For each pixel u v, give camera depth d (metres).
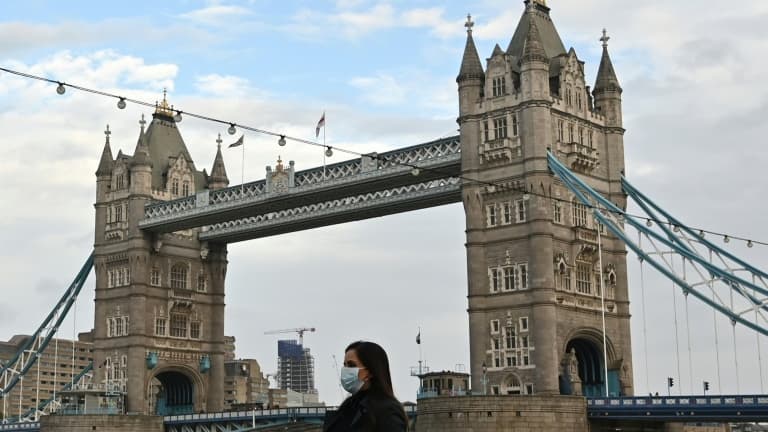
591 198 100.94
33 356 145.88
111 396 126.81
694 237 92.19
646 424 95.31
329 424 11.00
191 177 140.12
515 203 97.06
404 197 108.62
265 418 115.00
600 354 100.25
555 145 98.00
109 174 137.62
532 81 97.00
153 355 130.38
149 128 140.88
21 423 136.88
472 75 101.12
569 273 97.38
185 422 122.38
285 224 123.88
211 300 139.00
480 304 97.81
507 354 95.56
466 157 100.38
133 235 131.88
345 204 115.06
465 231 100.06
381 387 11.02
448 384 102.12
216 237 135.88
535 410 86.38
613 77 105.75
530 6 100.00
